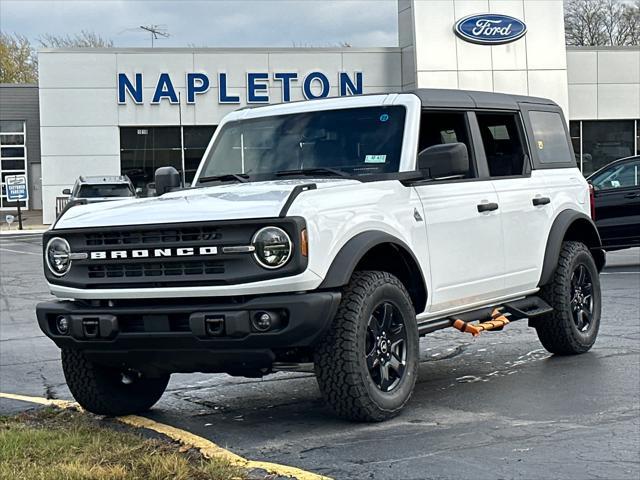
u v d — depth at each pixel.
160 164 37.56
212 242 5.62
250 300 5.61
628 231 15.82
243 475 4.98
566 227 8.23
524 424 6.09
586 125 39.03
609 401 6.70
